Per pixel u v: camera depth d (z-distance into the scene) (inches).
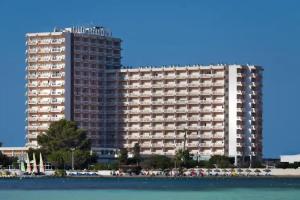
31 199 6628.9
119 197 6889.8
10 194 7377.0
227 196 7106.3
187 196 7076.8
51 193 7554.1
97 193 7564.0
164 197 6929.1
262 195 7273.6
